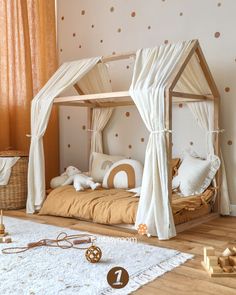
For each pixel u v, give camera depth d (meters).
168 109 2.89
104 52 4.61
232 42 3.68
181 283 2.01
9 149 4.24
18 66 4.45
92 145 4.54
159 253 2.47
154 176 2.91
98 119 4.50
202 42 3.85
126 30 4.40
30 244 2.60
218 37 3.75
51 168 4.91
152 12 4.18
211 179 3.63
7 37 4.32
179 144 4.03
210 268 2.14
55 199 3.67
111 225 3.26
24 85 4.48
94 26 4.68
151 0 4.18
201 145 3.88
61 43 5.00
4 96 4.30
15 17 4.40
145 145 4.28
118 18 4.46
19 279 2.04
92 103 4.37
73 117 4.92
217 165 3.63
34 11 4.62
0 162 3.94
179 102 3.89
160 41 4.14
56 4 5.02
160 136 2.91
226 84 3.73
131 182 3.92
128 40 4.39
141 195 3.00
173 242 2.76
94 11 4.66
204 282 2.02
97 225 3.28
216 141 3.65
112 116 4.52
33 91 4.65
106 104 4.36
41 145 3.83
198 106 3.71
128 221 3.12
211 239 2.84
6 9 4.30
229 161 3.73
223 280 2.05
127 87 4.38
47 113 3.73
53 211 3.62
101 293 1.87
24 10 4.44
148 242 2.76
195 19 3.89
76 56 4.87
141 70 3.22
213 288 1.95
